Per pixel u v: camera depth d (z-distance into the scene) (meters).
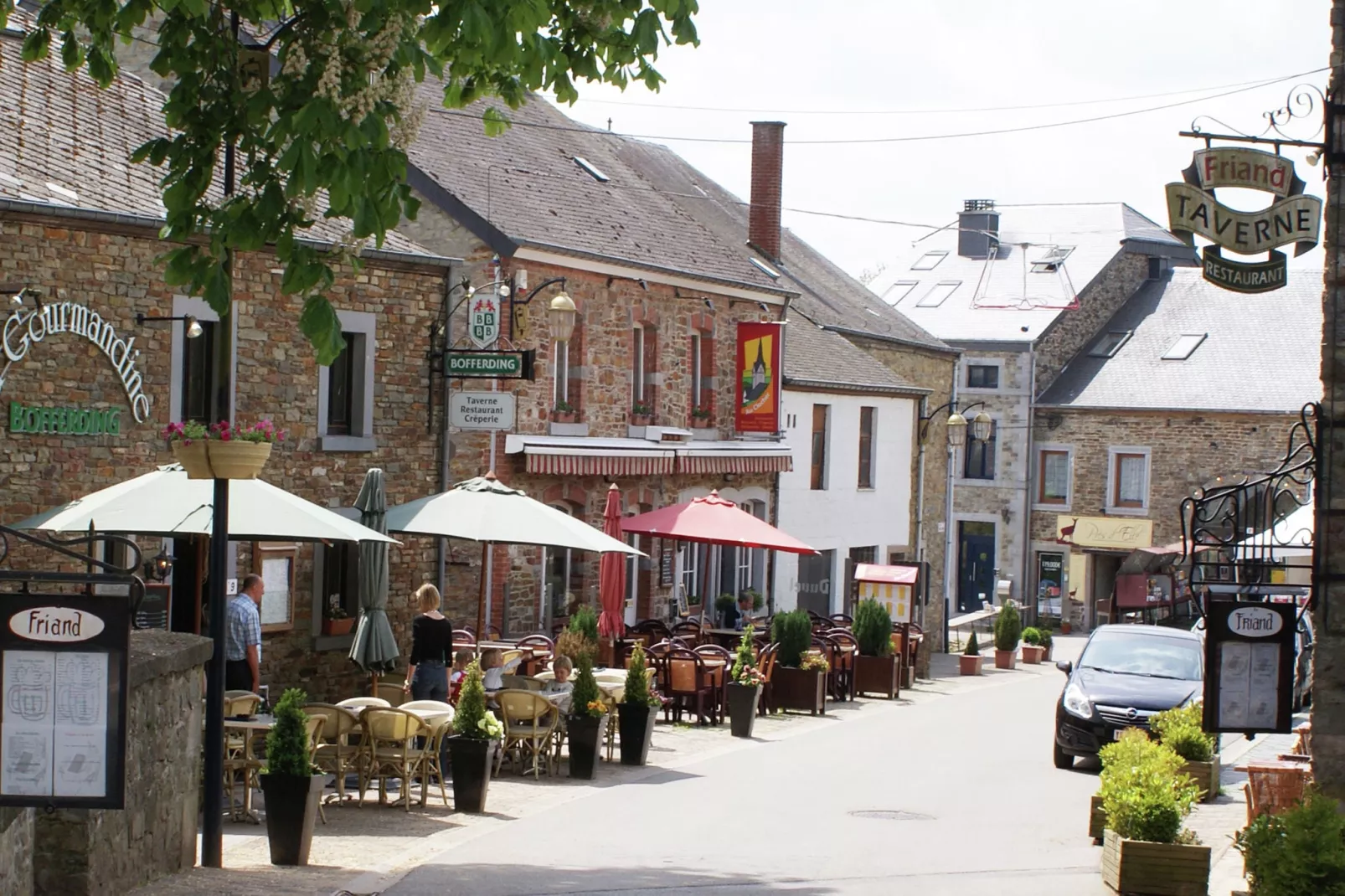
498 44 8.96
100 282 17.39
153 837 10.79
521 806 15.32
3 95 18.56
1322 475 10.99
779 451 31.69
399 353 21.67
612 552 20.42
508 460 23.91
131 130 19.97
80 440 17.19
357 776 16.53
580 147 31.80
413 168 23.89
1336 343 10.94
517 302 23.22
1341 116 10.84
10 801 8.06
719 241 31.91
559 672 18.14
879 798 16.66
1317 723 10.97
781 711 25.17
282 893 10.63
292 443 20.03
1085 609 52.41
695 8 10.22
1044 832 14.83
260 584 16.09
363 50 9.66
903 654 30.52
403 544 22.08
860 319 41.78
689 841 13.73
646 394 28.06
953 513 53.09
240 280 19.22
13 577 8.12
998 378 53.47
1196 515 12.08
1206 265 11.08
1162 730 17.17
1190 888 11.48
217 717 11.70
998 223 58.75
